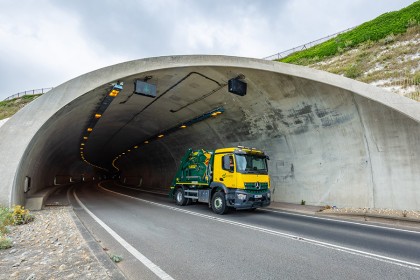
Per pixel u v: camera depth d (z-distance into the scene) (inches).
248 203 438.0
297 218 418.6
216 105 660.1
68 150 1200.8
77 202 636.7
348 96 458.0
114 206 557.3
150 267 188.4
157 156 1278.3
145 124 946.1
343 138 495.5
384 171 442.9
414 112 412.8
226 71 510.6
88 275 155.8
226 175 467.5
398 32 905.5
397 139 425.4
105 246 241.8
